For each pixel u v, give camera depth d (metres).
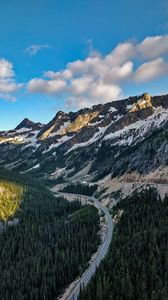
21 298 140.12
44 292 143.25
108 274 140.88
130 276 134.62
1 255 187.88
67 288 149.88
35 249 192.50
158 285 125.00
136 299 123.50
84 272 159.62
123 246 166.88
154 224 186.25
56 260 170.38
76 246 185.25
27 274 160.00
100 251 180.38
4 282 153.12
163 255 148.88
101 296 125.00
